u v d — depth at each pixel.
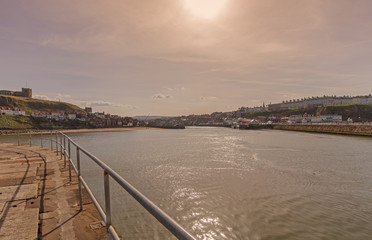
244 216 13.26
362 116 189.62
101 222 3.53
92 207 4.14
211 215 13.38
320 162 29.41
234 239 10.98
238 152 39.69
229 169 25.27
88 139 81.06
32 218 3.65
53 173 6.82
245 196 16.41
